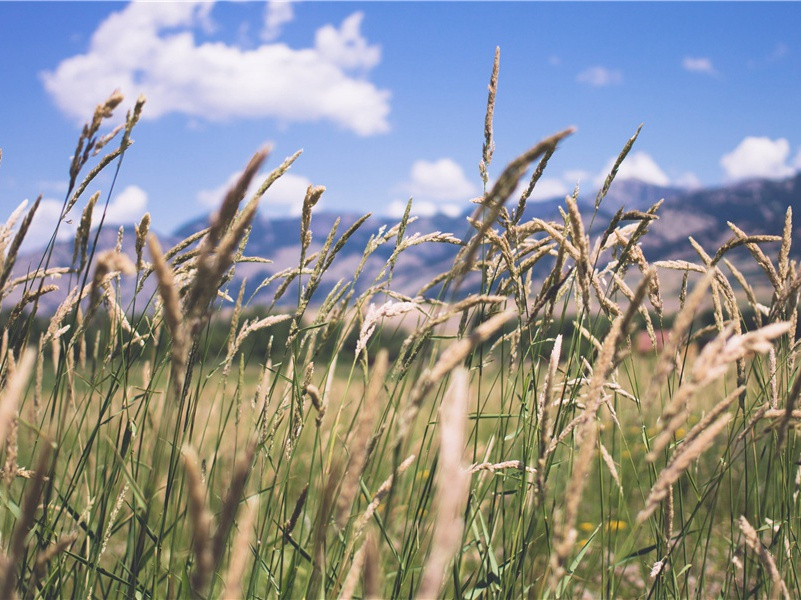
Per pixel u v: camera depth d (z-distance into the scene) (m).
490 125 2.10
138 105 1.77
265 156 0.95
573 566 1.99
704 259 2.15
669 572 2.23
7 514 1.87
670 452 2.06
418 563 1.96
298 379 2.05
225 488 1.92
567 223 1.96
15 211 1.73
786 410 1.51
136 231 1.90
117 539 2.71
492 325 0.96
